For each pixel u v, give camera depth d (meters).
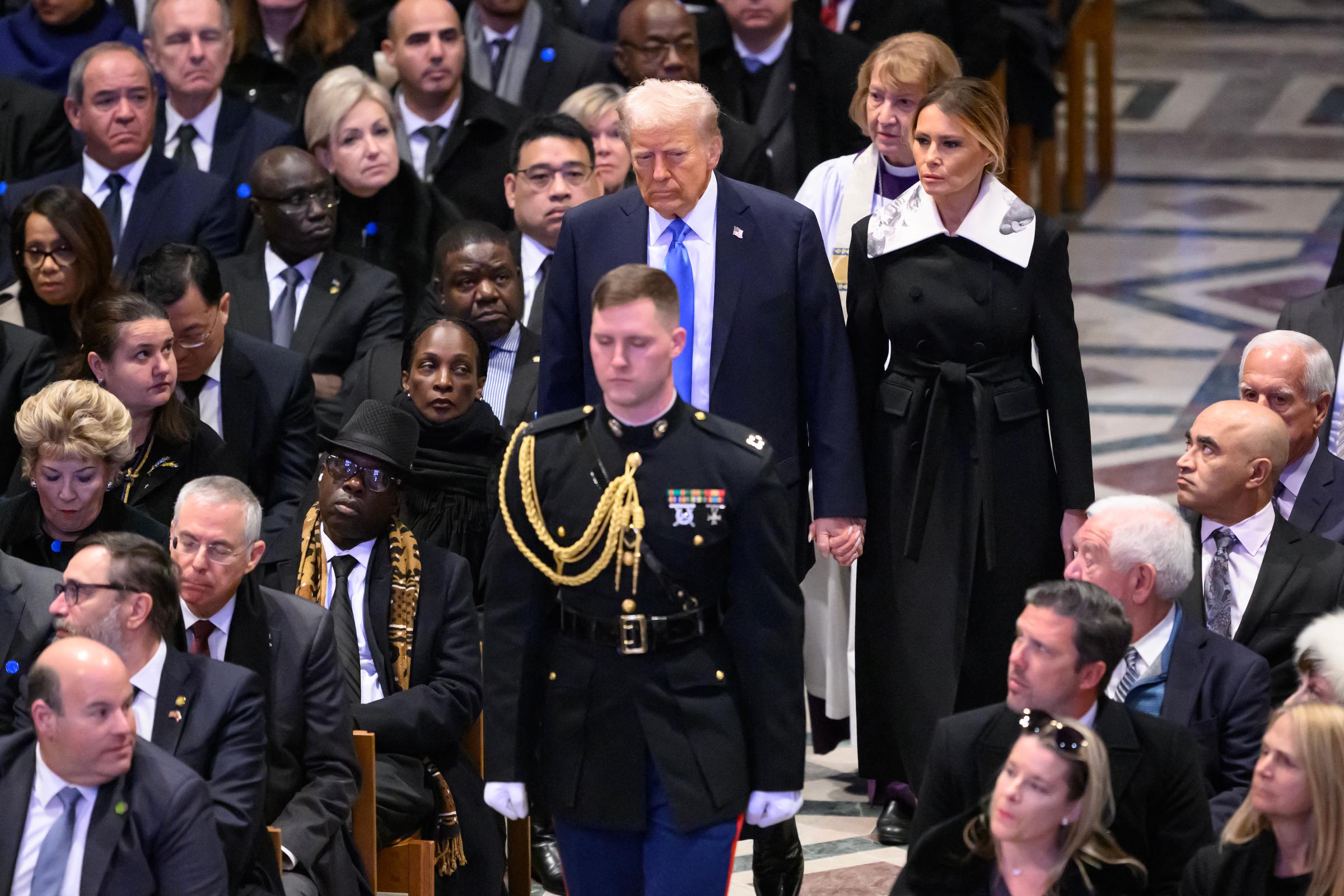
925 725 16.17
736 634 12.23
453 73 24.19
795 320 15.26
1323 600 15.05
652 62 23.78
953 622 16.02
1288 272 36.00
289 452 19.47
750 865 17.09
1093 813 11.17
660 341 11.80
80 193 20.06
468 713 15.47
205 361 19.03
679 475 12.07
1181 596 15.38
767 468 12.10
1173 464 27.30
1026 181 32.00
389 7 28.17
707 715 12.16
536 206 21.03
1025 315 15.67
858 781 19.00
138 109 22.44
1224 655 13.83
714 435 12.16
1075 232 38.91
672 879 12.33
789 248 15.15
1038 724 11.49
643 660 12.13
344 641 15.50
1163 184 42.16
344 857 14.02
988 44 27.48
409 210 23.03
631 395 11.87
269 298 21.59
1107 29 41.50
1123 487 26.48
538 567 12.27
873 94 17.47
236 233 23.00
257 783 13.12
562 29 26.25
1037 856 11.34
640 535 11.97
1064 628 11.75
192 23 23.69
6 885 11.98
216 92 24.30
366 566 15.75
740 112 24.52
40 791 12.09
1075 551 15.67
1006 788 11.23
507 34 26.00
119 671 11.85
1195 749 11.96
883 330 16.22
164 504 17.80
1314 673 12.82
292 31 25.66
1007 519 15.94
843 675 18.27
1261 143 45.00
